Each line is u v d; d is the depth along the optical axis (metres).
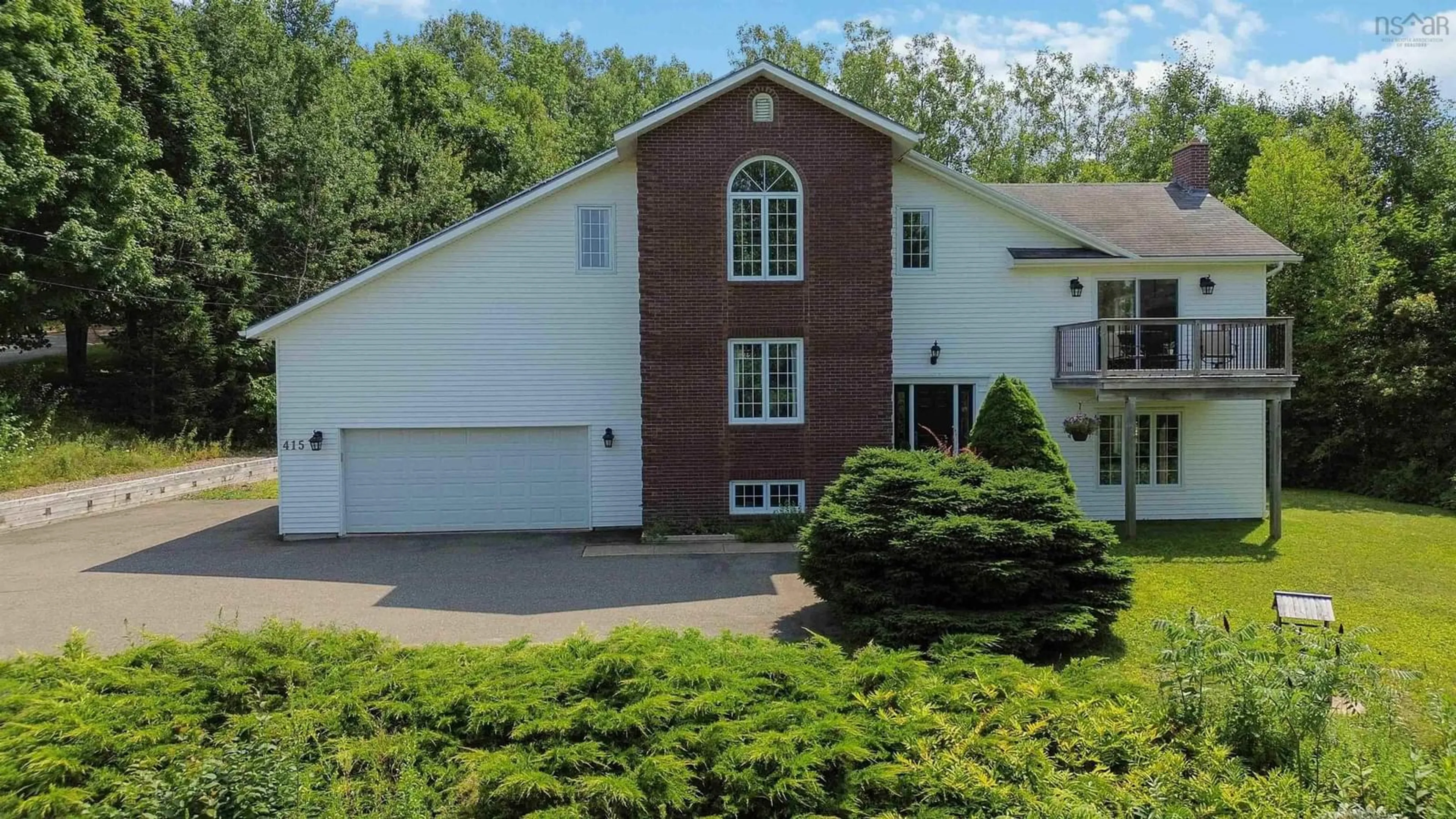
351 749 5.51
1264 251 16.64
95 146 23.22
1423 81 31.16
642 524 16.38
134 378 27.30
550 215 16.23
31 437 22.05
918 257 16.86
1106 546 8.87
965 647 7.29
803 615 10.25
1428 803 4.84
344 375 15.98
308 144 29.84
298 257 29.98
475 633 9.70
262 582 12.27
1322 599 7.59
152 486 20.64
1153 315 16.86
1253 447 17.06
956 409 16.94
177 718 5.71
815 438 15.40
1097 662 7.17
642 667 6.18
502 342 16.25
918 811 5.08
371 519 16.16
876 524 8.92
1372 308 23.20
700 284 15.22
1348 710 6.61
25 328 24.50
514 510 16.44
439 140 38.47
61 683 6.07
